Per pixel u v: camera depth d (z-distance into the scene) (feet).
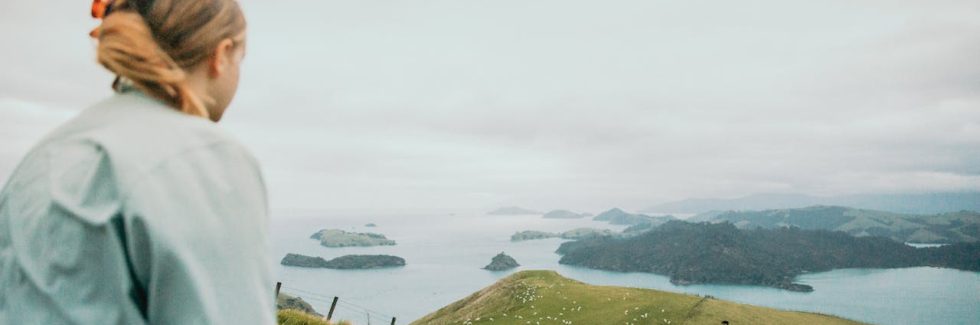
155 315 3.21
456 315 238.27
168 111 3.84
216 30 4.10
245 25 4.54
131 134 3.49
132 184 3.20
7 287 3.44
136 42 3.73
